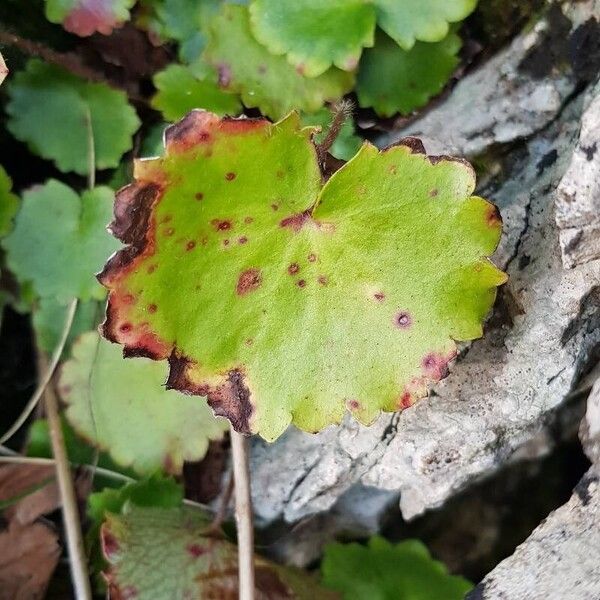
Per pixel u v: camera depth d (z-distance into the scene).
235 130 0.09
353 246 0.10
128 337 0.09
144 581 0.12
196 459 0.13
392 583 0.14
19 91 0.12
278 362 0.10
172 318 0.10
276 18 0.11
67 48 0.13
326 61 0.11
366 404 0.10
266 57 0.12
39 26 0.13
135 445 0.13
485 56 0.12
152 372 0.13
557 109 0.12
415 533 0.15
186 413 0.13
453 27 0.12
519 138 0.12
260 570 0.13
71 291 0.12
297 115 0.09
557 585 0.10
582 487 0.10
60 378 0.13
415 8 0.11
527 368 0.11
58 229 0.12
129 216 0.09
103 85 0.13
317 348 0.10
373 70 0.12
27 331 0.13
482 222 0.09
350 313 0.10
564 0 0.11
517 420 0.11
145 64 0.13
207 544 0.12
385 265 0.10
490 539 0.16
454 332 0.10
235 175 0.09
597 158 0.09
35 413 0.14
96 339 0.13
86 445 0.13
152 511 0.13
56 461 0.13
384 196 0.09
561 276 0.11
